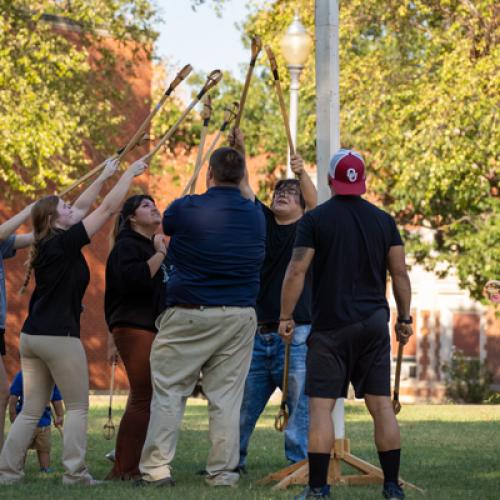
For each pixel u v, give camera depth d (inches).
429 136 1765.5
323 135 634.2
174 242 578.2
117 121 2037.4
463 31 1907.0
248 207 585.6
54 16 2069.4
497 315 1969.7
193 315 569.0
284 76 2036.2
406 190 1860.2
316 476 508.7
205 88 633.0
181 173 2445.9
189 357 573.3
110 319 642.8
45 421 680.4
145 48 2073.1
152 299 634.8
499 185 1924.2
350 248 512.7
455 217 1984.5
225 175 586.2
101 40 2076.8
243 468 672.4
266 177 2346.2
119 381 2255.2
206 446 841.5
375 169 1961.1
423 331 2623.0
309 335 518.9
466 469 690.8
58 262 579.8
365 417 1185.4
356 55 2014.0
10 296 2117.4
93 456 754.8
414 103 1843.0
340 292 510.0
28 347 584.7
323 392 510.0
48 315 580.1
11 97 1769.2
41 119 1768.0
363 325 507.8
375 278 517.7
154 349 580.4
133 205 641.0
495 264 1854.1
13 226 630.5
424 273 2632.9
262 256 588.4
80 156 1959.9
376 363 515.5
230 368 581.6
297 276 518.9
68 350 580.7
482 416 1266.0
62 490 553.0
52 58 1812.3
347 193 522.6
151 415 578.9
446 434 954.1
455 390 2332.7
